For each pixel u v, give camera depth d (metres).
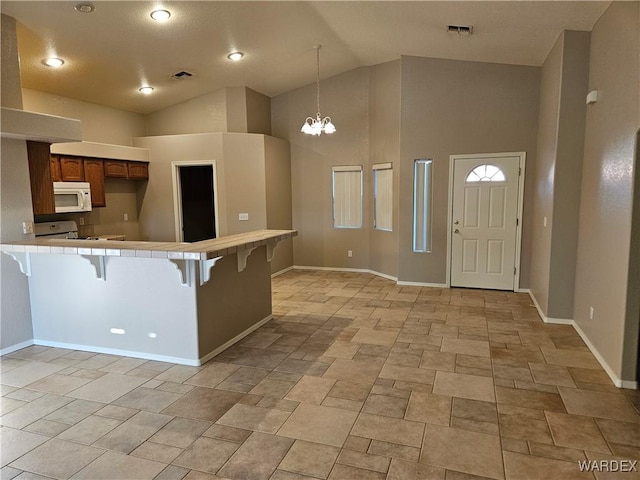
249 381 3.20
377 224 7.10
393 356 3.64
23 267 3.92
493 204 5.82
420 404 2.82
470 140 5.80
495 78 5.60
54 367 3.50
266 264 4.59
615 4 3.31
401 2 4.14
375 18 4.59
